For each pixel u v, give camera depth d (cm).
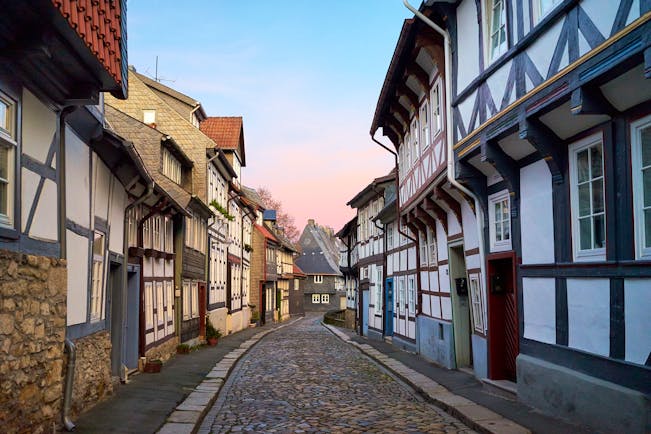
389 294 2519
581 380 746
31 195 646
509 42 875
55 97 702
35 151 659
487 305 1106
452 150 1127
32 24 569
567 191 799
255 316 4072
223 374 1375
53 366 681
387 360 1688
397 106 1733
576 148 776
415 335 1912
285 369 1562
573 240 787
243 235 3622
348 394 1156
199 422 885
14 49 572
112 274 1129
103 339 951
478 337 1205
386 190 2545
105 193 991
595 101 670
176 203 1433
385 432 816
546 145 801
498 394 1022
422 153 1507
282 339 2741
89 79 712
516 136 883
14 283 584
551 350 847
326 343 2481
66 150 775
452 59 1141
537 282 891
